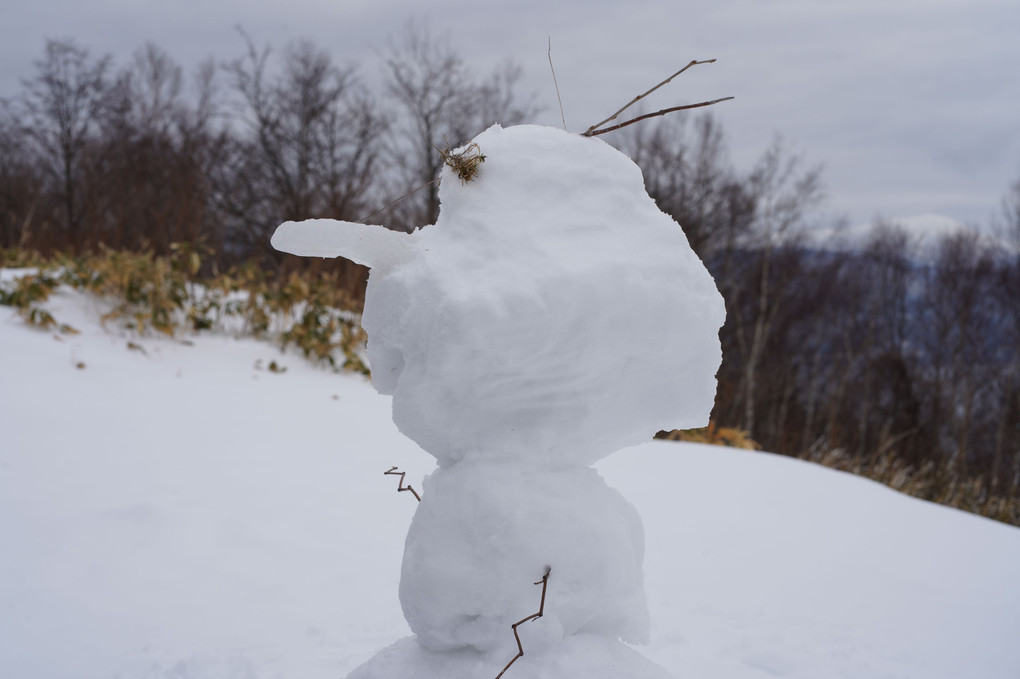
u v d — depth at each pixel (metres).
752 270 24.39
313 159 21.86
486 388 1.47
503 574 1.46
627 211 1.51
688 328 1.47
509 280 1.40
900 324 31.34
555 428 1.52
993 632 3.39
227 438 5.28
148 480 4.32
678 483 5.39
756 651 2.89
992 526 5.54
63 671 2.48
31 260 9.70
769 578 3.82
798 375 27.06
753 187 22.92
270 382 7.04
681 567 3.86
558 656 1.46
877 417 26.05
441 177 1.60
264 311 8.55
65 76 23.88
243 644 2.72
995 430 25.94
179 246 8.05
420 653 1.60
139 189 17.09
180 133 19.94
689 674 2.67
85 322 7.39
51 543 3.44
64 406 5.43
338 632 2.83
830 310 30.36
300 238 1.53
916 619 3.48
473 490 1.50
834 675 2.76
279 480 4.55
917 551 4.64
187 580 3.24
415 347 1.46
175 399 6.04
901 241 33.53
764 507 5.08
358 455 5.23
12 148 23.91
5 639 2.66
